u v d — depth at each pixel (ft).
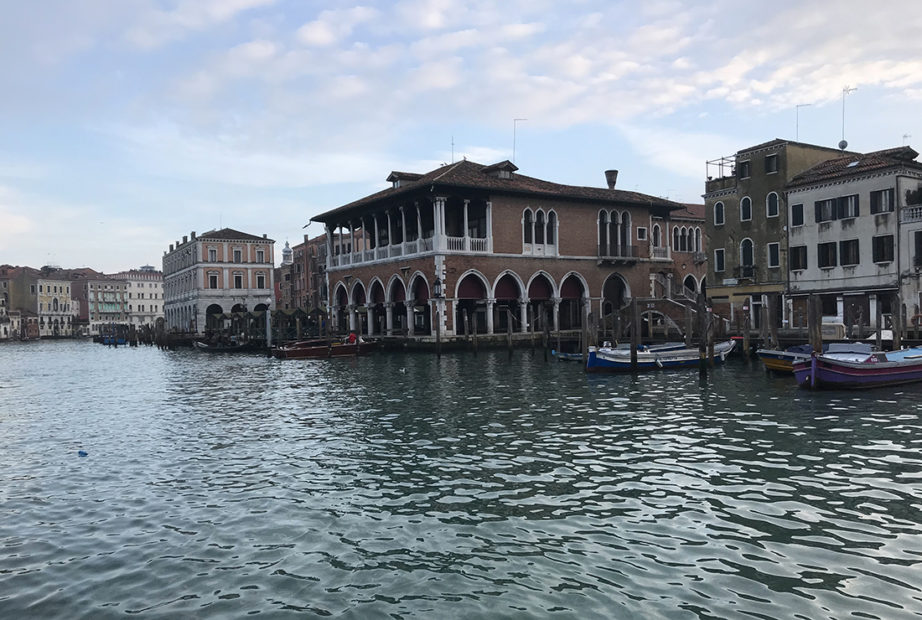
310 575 23.35
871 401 56.24
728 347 94.58
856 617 19.25
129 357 175.01
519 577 22.61
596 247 151.64
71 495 34.04
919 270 104.88
